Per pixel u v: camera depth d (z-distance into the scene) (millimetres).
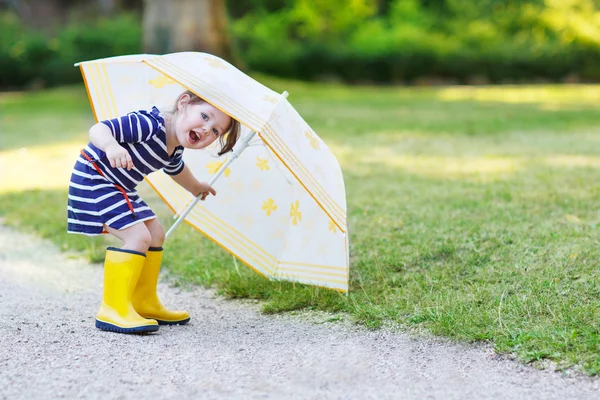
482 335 3039
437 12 25203
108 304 3250
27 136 9859
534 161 7117
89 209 3168
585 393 2555
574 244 4078
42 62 19156
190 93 3238
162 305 3426
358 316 3371
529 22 24109
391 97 16219
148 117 3188
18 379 2660
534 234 4340
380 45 21469
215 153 3754
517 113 12398
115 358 2893
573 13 23109
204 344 3098
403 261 4043
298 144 3189
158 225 3412
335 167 3396
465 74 22062
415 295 3570
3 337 3115
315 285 3691
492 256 4023
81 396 2521
